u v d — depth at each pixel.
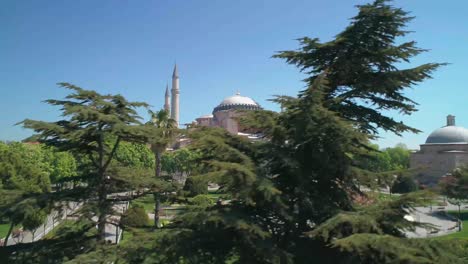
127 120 16.47
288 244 11.14
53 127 14.68
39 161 59.72
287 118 10.96
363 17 12.05
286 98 10.73
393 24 12.03
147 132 15.34
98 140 16.08
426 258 8.25
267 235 9.26
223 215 9.48
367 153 11.04
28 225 28.42
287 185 11.29
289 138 11.06
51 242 15.46
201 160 11.69
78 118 14.93
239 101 123.19
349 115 12.52
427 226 9.93
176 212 11.72
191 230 10.70
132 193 18.38
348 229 9.95
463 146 106.38
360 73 12.38
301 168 10.89
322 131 10.27
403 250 8.44
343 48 12.41
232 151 10.42
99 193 15.98
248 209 10.88
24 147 59.84
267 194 9.22
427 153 109.56
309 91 10.20
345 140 10.32
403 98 12.30
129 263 10.64
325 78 11.19
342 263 9.94
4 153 31.34
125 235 33.44
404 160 117.69
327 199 10.91
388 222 9.50
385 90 11.70
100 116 14.63
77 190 15.70
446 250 9.12
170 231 10.72
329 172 11.10
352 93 12.10
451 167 103.56
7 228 39.34
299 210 11.27
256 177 9.40
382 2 11.76
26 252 14.92
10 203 14.32
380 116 12.44
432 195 9.33
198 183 10.02
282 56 12.81
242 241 10.46
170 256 10.27
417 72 11.29
